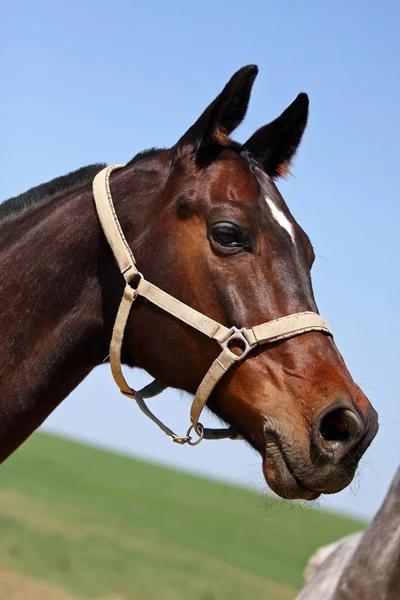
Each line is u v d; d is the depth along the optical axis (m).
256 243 3.05
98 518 18.38
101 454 31.34
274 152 3.55
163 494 24.66
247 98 3.26
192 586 13.34
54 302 3.33
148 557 15.19
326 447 2.83
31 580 11.95
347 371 2.99
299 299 3.03
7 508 17.33
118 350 3.19
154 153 3.47
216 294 3.04
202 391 3.05
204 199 3.12
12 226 3.52
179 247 3.12
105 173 3.42
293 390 2.93
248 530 20.94
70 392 3.48
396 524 3.31
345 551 4.22
